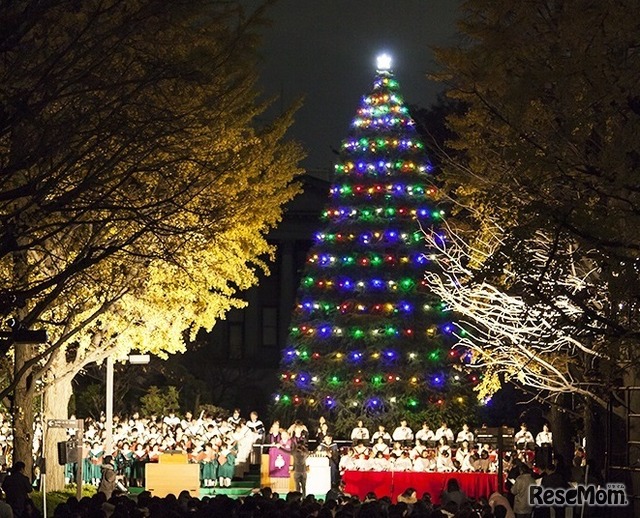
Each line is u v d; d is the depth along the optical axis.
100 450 41.59
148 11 19.50
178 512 19.50
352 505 21.66
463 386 47.38
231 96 28.16
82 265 19.97
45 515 25.53
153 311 32.78
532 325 25.17
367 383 47.06
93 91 19.77
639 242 17.61
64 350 33.28
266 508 19.98
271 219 34.72
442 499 27.62
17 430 28.77
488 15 22.23
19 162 18.62
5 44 18.22
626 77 17.62
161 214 22.39
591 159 17.81
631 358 19.98
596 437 28.64
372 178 48.97
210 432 43.59
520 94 18.42
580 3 18.23
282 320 77.25
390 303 47.47
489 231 24.92
